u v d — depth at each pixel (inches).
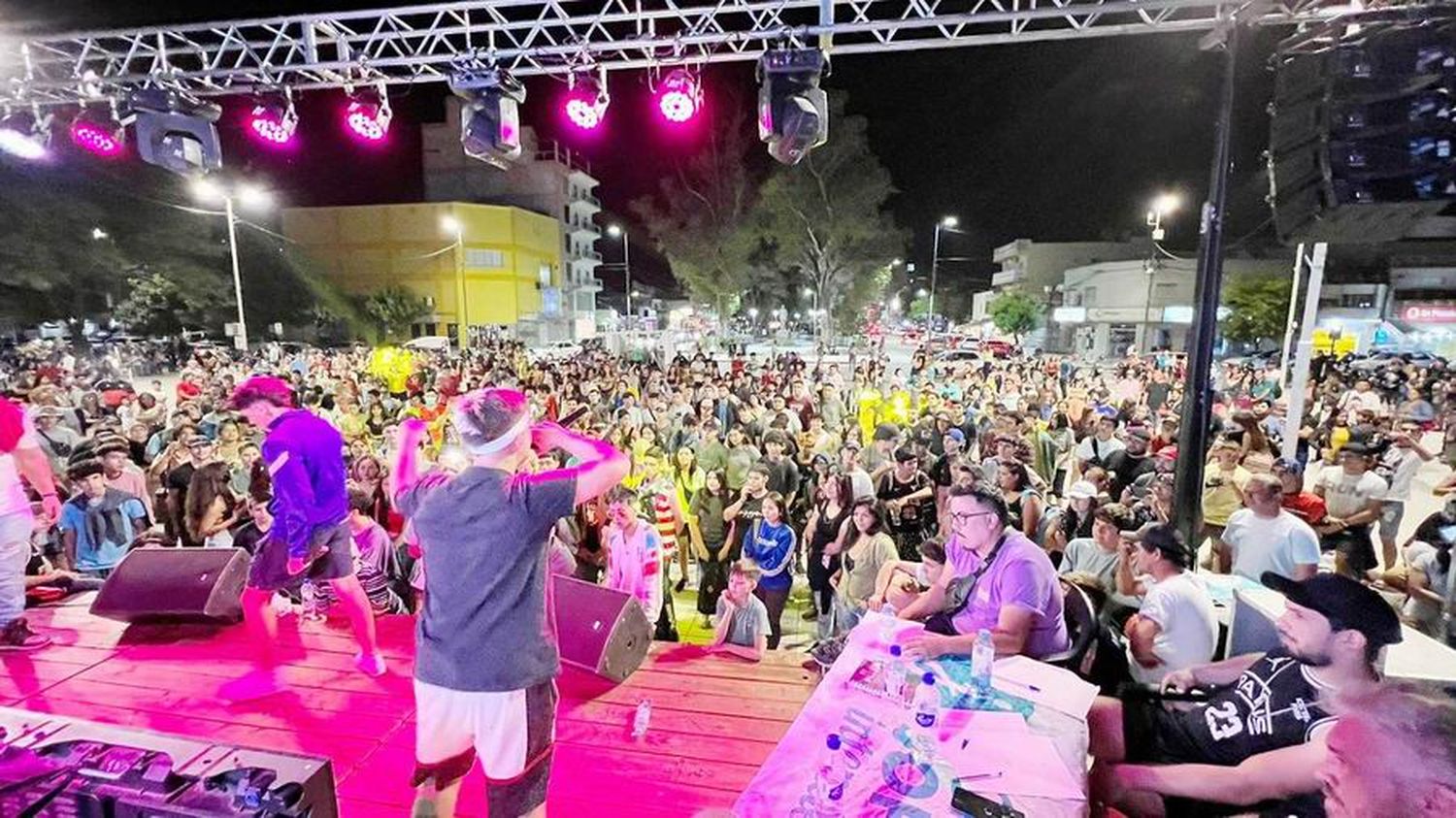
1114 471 277.3
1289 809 84.7
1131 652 132.0
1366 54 146.8
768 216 1088.8
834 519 222.5
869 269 1111.0
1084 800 80.3
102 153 247.1
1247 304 1272.1
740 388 497.7
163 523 253.4
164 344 1116.5
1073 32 191.6
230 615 156.2
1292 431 264.5
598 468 83.1
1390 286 1272.1
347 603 134.3
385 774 110.3
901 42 205.2
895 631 126.6
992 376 642.2
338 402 425.7
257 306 1373.0
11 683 134.3
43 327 1155.3
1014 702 100.3
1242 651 131.2
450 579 78.9
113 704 127.9
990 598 124.2
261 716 124.6
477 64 214.4
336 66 215.6
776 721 125.1
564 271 2046.0
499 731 78.6
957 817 76.9
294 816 77.2
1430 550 195.9
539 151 1919.3
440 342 1432.1
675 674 140.9
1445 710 79.4
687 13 201.6
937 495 234.8
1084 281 1603.1
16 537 145.2
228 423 278.2
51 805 78.7
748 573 158.1
